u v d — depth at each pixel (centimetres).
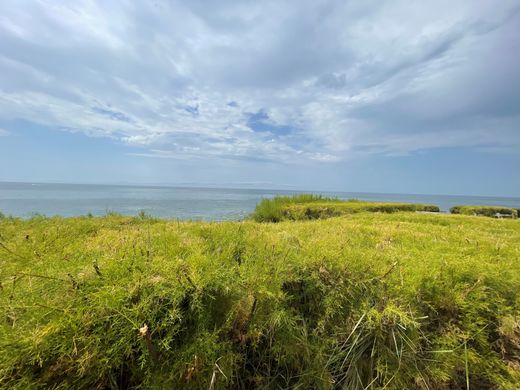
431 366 157
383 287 174
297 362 152
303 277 176
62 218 384
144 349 126
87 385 124
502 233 409
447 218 571
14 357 115
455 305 173
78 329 123
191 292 141
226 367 136
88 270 151
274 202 935
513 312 178
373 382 151
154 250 190
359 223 430
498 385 160
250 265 177
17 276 157
